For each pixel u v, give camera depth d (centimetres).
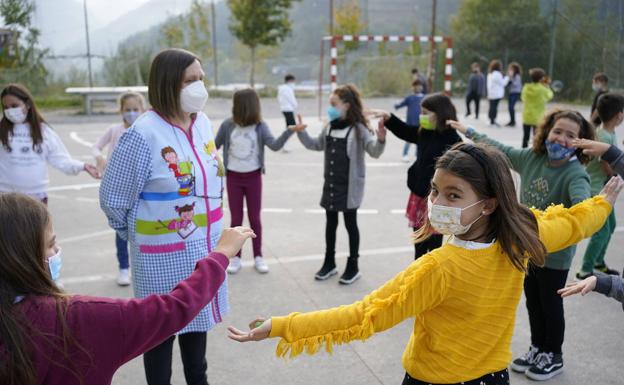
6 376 147
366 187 885
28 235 157
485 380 216
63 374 155
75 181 917
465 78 2805
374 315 198
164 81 278
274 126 1602
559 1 2664
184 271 290
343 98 481
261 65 3119
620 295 241
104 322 161
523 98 1227
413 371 220
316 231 662
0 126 445
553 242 239
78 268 544
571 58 2561
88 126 1609
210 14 2853
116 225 290
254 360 384
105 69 2336
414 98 1107
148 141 276
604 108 484
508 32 2714
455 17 2981
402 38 1756
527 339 411
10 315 149
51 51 2191
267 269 535
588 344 402
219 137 530
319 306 462
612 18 2556
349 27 2808
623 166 299
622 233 658
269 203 786
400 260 568
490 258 211
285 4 2703
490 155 208
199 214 293
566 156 340
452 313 211
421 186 442
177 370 369
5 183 452
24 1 2075
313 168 1027
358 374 367
